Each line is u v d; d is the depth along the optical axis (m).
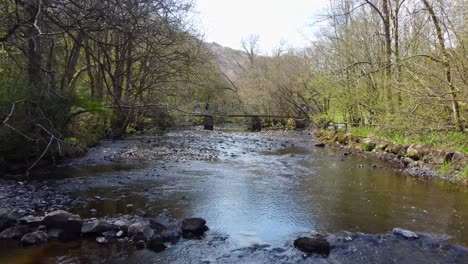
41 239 5.23
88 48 8.19
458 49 11.05
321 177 10.47
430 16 12.84
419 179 10.35
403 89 13.21
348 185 9.45
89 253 4.96
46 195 7.68
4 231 5.41
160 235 5.52
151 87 20.27
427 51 12.70
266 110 37.31
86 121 15.62
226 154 15.00
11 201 7.05
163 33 9.14
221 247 5.33
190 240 5.55
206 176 10.19
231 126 37.31
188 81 21.42
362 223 6.52
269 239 5.70
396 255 5.23
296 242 5.42
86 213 6.55
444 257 5.20
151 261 4.81
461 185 9.60
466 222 6.64
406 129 14.39
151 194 8.05
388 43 17.06
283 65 36.94
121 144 17.61
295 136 25.45
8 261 4.62
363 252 5.30
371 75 17.62
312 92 27.02
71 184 8.77
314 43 24.83
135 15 7.97
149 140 20.06
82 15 8.44
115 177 9.73
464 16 10.71
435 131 13.14
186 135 24.62
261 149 17.23
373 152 15.28
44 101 10.34
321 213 7.04
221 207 7.24
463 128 12.15
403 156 13.41
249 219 6.59
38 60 10.06
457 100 11.26
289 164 12.71
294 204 7.59
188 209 7.05
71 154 12.69
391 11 17.39
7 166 10.02
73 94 11.82
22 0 8.05
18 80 10.02
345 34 20.91
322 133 23.95
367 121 20.31
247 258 5.01
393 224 6.49
